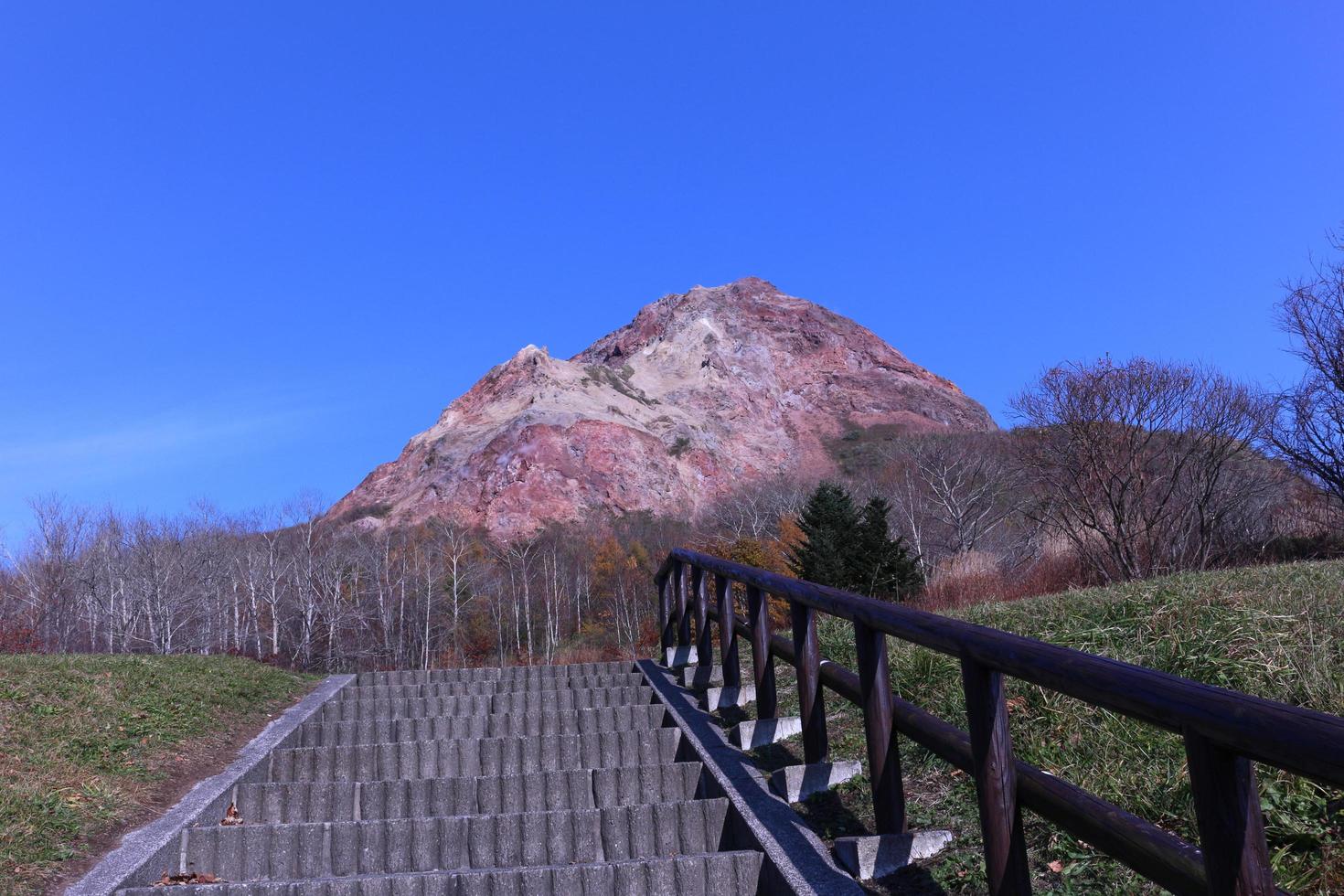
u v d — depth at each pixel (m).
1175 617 5.72
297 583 42.91
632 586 51.09
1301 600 5.66
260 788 5.77
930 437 46.78
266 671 9.81
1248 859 1.96
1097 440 13.89
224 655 10.85
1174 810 3.77
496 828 5.07
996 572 15.34
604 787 5.81
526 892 4.23
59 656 8.35
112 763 5.72
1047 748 4.55
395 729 7.56
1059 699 4.93
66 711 6.39
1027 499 23.64
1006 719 3.06
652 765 5.83
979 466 35.34
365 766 6.66
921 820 4.25
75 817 4.73
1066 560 14.75
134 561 38.47
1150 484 13.78
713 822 5.06
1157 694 2.14
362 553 49.38
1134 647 5.48
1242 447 14.05
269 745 6.84
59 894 3.98
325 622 42.12
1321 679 4.45
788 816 4.64
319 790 5.77
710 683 8.27
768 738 5.99
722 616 7.41
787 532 34.97
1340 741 1.65
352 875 4.82
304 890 4.18
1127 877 3.33
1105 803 2.63
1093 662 2.45
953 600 14.06
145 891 4.07
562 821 5.07
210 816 5.33
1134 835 2.42
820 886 3.80
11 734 5.71
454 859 5.04
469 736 7.58
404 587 46.75
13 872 4.07
